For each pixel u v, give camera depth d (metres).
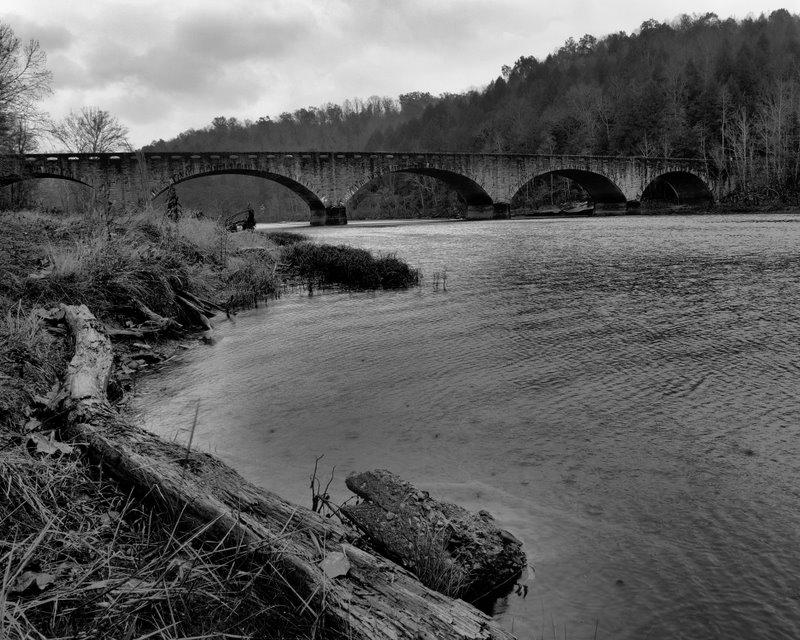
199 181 161.38
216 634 2.14
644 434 4.89
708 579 2.99
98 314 8.64
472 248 26.45
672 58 153.75
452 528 3.18
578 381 6.41
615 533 3.45
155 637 2.22
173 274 11.17
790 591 2.87
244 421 5.54
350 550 2.76
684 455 4.46
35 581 2.43
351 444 4.91
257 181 166.88
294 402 6.04
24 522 2.83
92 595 2.34
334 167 68.44
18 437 3.95
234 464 4.54
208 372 7.39
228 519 2.82
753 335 8.24
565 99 143.50
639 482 4.06
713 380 6.27
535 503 3.83
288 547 2.64
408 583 2.62
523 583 3.02
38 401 4.90
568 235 34.41
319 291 14.28
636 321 9.49
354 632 2.23
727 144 97.69
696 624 2.68
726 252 20.41
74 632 2.17
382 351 8.07
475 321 9.86
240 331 9.97
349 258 16.55
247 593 2.45
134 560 2.66
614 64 168.50
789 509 3.62
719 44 153.88
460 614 2.44
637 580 3.01
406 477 4.26
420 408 5.74
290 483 4.16
